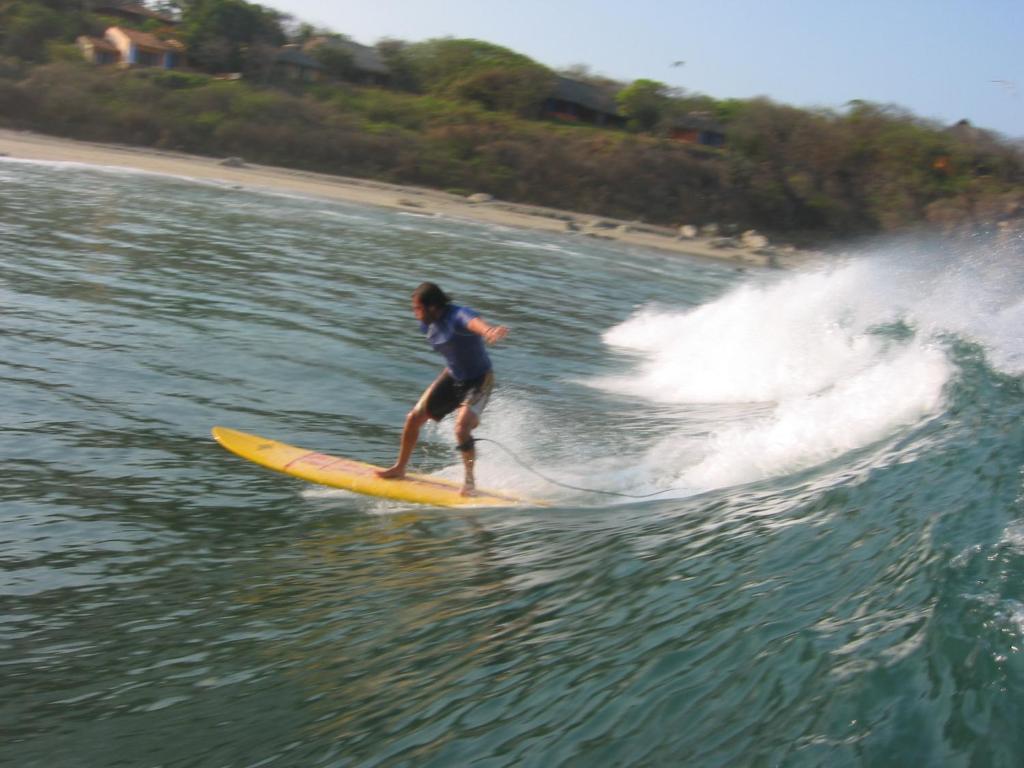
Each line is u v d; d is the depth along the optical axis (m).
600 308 19.53
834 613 3.79
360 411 9.12
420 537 5.94
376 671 4.04
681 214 59.44
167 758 3.49
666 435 8.75
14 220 19.25
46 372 9.10
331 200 39.84
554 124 70.38
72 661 4.29
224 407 8.73
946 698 2.97
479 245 30.92
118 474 6.81
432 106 65.56
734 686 3.31
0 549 5.46
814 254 52.94
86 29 65.00
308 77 72.00
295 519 6.24
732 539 5.18
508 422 9.23
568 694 3.50
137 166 40.41
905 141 60.81
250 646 4.39
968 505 4.89
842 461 6.63
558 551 5.47
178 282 14.95
